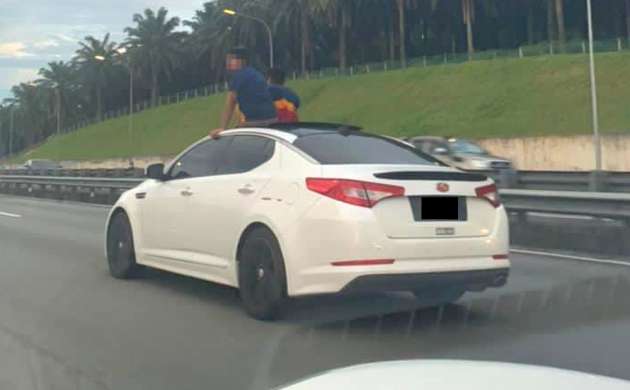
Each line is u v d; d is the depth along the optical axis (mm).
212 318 7305
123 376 5676
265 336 6586
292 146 7078
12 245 13203
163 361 6008
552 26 64688
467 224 6750
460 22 78062
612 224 11602
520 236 12727
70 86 120062
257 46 86312
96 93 116250
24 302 8211
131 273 9297
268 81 10812
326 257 6391
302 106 67750
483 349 6164
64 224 17438
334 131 7465
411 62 68938
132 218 9055
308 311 7094
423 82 60625
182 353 6203
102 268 10383
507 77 54938
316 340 6426
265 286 6922
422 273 6449
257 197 7051
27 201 27828
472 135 48625
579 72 51125
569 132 43969
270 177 7035
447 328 6801
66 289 8883
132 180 23641
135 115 92250
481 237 6801
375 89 64062
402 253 6395
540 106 49219
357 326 6812
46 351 6352
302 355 6023
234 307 7758
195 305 7902
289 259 6617
